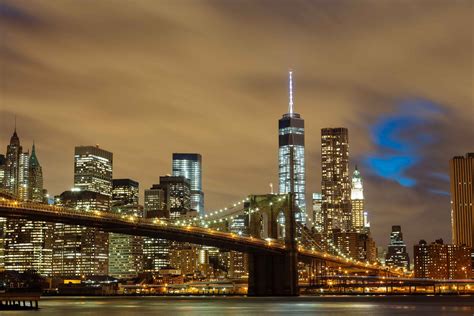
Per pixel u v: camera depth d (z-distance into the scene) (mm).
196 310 198250
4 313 177625
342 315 172875
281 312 186625
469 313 181375
